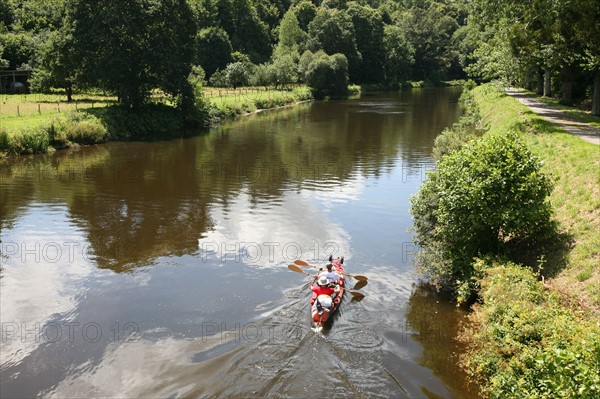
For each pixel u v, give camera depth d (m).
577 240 13.28
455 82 131.12
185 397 9.78
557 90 50.00
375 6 167.00
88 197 24.59
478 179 13.73
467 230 13.88
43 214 21.83
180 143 41.16
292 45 108.75
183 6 48.03
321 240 18.81
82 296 14.34
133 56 45.72
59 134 37.47
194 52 50.12
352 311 13.33
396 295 14.31
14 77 63.59
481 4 36.50
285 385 10.12
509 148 14.36
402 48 119.44
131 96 46.53
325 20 108.88
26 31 77.25
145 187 26.62
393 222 20.95
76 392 10.08
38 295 14.38
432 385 10.21
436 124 51.75
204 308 13.55
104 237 19.08
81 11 44.56
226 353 11.32
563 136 23.25
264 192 25.66
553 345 8.70
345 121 54.75
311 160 33.69
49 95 60.12
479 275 13.13
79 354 11.41
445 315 13.14
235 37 109.19
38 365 11.02
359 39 113.19
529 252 14.32
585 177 16.48
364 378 10.41
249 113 62.94
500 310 10.77
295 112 64.94
